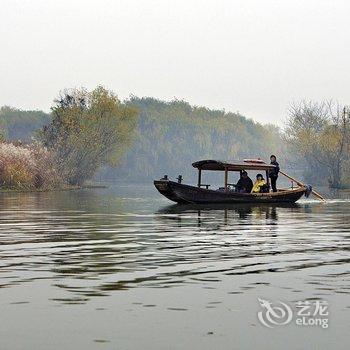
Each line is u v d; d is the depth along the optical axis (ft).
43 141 199.62
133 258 36.70
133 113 225.15
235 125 458.91
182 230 54.75
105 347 19.77
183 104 432.25
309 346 20.04
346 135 222.89
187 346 19.94
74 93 214.69
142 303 25.00
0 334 21.01
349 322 22.45
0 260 35.83
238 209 88.17
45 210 83.97
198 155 422.00
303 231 54.70
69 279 29.81
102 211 82.33
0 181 158.92
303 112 249.75
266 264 34.60
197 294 26.63
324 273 31.71
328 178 231.71
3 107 412.57
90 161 217.36
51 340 20.42
